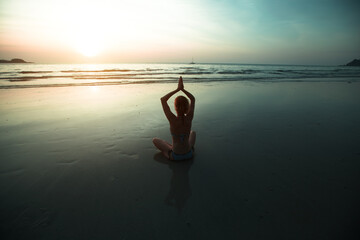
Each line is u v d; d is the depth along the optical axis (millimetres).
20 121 4480
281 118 4977
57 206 1895
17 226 1647
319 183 2275
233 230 1631
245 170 2582
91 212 1830
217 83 12453
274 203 1952
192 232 1618
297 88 10555
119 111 5504
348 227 1638
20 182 2250
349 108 6168
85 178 2373
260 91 9328
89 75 17078
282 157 2928
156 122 4582
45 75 15945
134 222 1720
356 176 2422
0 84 10195
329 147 3271
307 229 1624
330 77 18531
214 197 2061
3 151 3000
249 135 3820
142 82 12641
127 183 2293
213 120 4742
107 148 3193
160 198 2041
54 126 4176
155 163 2762
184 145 2703
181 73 21766
